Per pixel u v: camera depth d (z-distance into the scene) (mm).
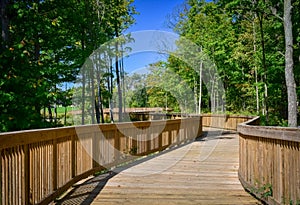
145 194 4668
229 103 22500
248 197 4496
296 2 13195
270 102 18859
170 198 4449
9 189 2906
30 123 7363
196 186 5207
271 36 15891
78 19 11328
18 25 8516
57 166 4227
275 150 3666
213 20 18953
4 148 2803
